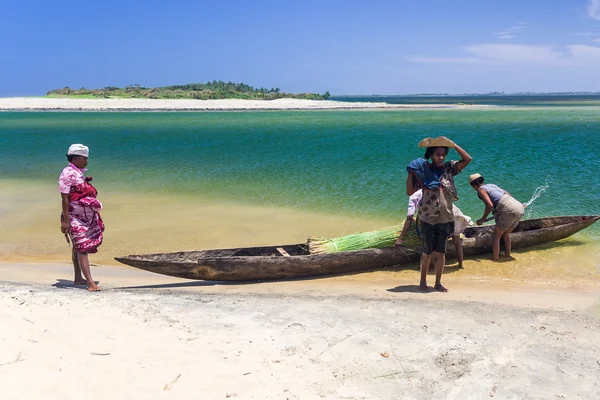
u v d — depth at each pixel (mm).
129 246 9914
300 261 7820
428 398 4215
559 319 5883
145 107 84688
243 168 19562
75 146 7023
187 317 5816
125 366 4469
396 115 63812
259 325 5617
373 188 15203
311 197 14117
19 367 4328
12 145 29156
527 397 4242
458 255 8289
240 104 95688
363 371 4594
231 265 7590
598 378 4535
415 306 6336
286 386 4281
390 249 8180
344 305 6395
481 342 5211
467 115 61969
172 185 16297
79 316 5602
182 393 4086
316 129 40406
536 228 9859
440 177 6672
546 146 25016
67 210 6918
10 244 10039
